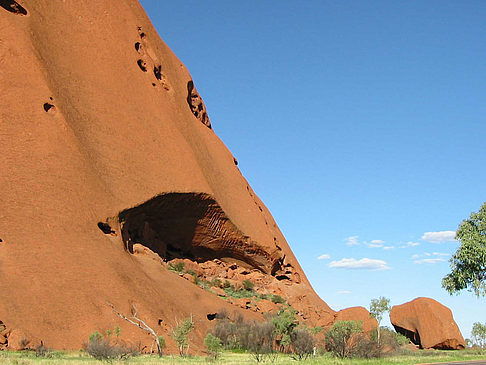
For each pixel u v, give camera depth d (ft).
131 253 191.62
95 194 178.09
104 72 225.56
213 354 123.85
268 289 256.52
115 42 240.32
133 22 257.75
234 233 248.93
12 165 159.94
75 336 128.47
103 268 151.74
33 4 211.41
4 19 191.01
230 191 267.18
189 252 246.06
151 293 160.25
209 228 241.76
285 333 156.25
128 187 199.11
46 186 161.79
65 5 230.89
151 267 187.62
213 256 253.03
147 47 261.85
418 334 209.97
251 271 263.49
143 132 223.10
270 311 225.97
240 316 190.19
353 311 233.35
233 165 294.66
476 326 221.87
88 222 165.89
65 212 160.25
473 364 84.69
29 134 170.71
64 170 170.91
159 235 230.89
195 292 190.60
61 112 185.06
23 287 131.54
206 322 175.94
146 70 253.03
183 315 166.09
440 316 207.51
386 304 166.09
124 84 230.48
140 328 136.56
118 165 201.36
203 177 236.43
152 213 214.90
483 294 122.93
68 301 135.03
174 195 216.74
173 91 265.34
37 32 203.21
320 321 242.37
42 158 167.84
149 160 216.54
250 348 152.97
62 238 152.46
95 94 213.87
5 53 183.11
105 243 165.17
